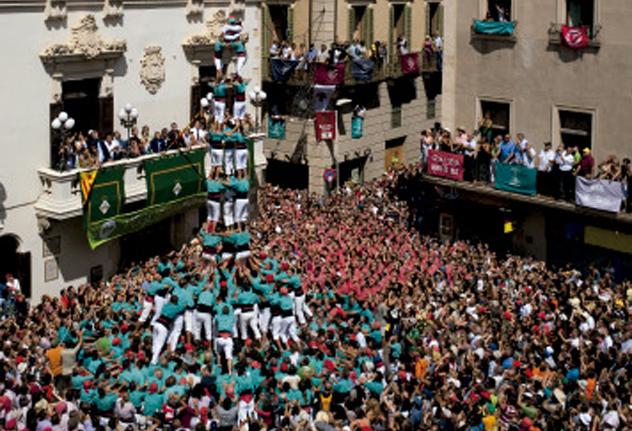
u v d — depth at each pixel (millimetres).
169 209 33250
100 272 32188
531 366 22375
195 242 33000
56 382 21625
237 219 25156
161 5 33250
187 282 23625
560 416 19562
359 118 46562
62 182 29219
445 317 25844
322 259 30781
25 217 29469
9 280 28562
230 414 19250
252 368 21172
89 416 18656
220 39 25312
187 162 33406
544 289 29156
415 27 49750
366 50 46688
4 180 28750
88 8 30547
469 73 36438
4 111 28469
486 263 31328
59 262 30672
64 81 30344
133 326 23906
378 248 32562
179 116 34906
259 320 24438
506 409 19984
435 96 52312
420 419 19734
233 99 25500
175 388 19781
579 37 32781
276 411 19984
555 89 34094
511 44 35000
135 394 19766
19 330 23781
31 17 28812
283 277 24734
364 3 46094
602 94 32844
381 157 49062
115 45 31422
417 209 38875
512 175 33750
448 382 21047
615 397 20359
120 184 30828
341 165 47219
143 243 34188
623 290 29875
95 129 31922
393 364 23375
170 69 34156
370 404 19172
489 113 36438
